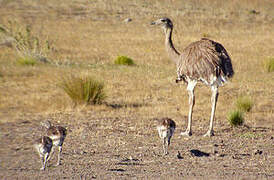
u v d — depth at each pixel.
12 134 28.30
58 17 124.75
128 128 31.16
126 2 153.88
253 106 40.16
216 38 103.06
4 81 47.84
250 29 121.31
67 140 27.33
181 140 28.22
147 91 45.50
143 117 34.97
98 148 25.30
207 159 22.89
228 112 35.12
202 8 153.00
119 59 66.25
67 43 86.94
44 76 51.44
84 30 108.56
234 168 20.78
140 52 80.50
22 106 37.03
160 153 24.19
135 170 19.98
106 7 143.25
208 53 29.14
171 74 57.25
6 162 21.44
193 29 117.44
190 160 22.50
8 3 138.75
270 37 106.94
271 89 48.31
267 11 157.38
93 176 18.59
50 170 19.81
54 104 37.62
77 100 38.53
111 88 45.97
